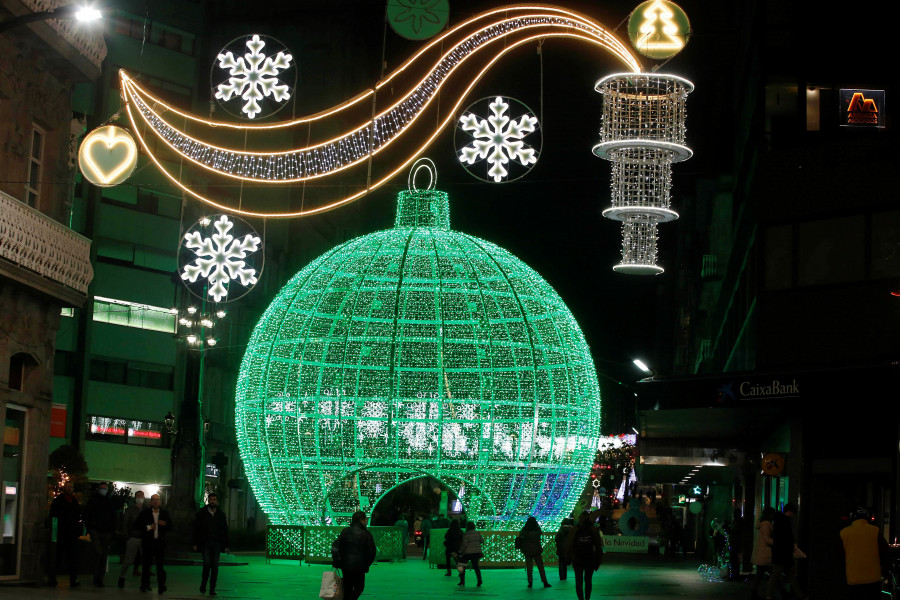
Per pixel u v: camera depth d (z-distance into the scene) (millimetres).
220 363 57969
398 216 32719
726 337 40656
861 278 24406
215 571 20938
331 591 16750
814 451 23750
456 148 16891
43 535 21578
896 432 21281
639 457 31188
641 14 14570
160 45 54906
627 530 27078
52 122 22156
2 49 19797
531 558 25047
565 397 30766
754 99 29938
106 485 22422
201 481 34844
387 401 29688
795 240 25641
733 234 39375
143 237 52562
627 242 16141
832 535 23359
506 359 30250
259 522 63938
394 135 20484
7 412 20703
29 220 20141
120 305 51656
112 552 35406
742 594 24016
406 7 15203
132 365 52094
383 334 30234
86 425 49625
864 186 24641
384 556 35031
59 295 21625
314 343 31125
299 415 30219
